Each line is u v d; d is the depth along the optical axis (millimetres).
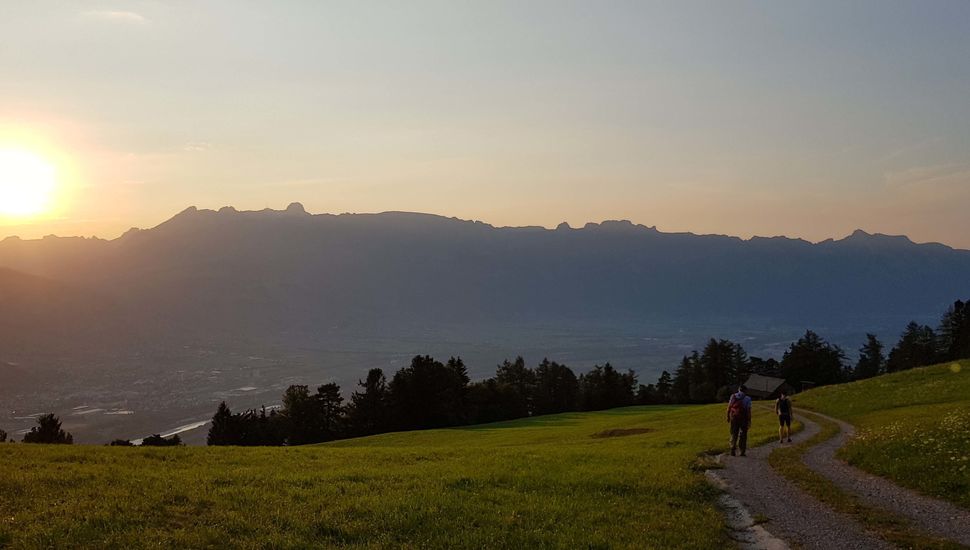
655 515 18156
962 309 152750
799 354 161750
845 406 54562
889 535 16812
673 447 36594
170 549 13367
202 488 19344
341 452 32562
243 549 13609
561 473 24484
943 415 34875
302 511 16750
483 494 19906
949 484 21438
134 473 21828
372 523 15836
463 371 133875
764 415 59250
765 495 21781
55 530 14102
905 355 174125
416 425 118500
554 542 15023
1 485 18234
